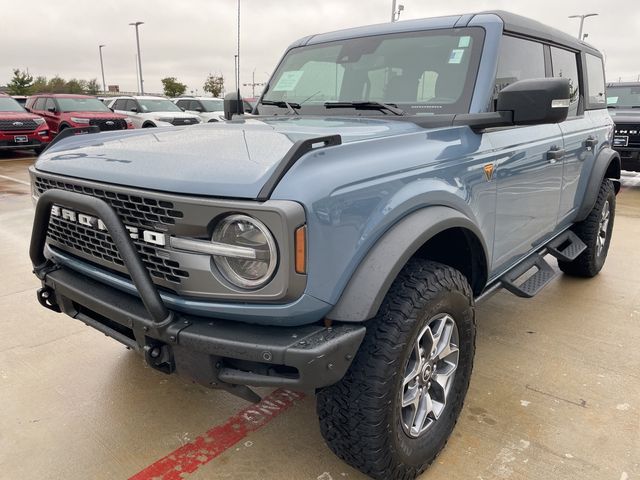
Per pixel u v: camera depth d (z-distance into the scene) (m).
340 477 2.33
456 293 2.25
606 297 4.39
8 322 3.81
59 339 3.56
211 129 2.53
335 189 1.80
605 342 3.57
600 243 4.77
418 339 2.13
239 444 2.55
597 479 2.29
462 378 2.48
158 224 1.89
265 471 2.36
